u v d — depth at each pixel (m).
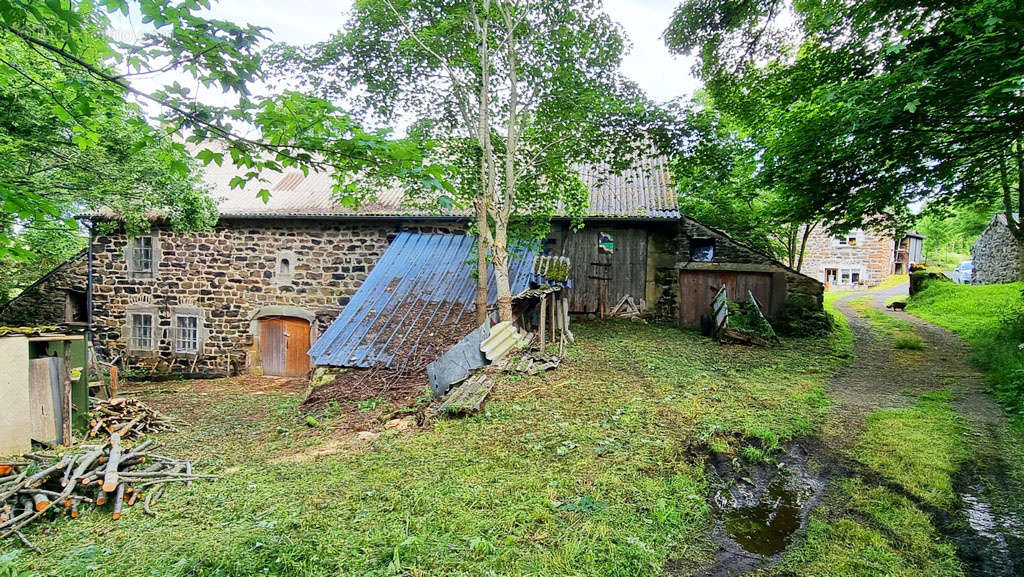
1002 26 4.64
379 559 2.50
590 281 10.57
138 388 10.34
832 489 3.48
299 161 2.26
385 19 6.38
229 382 10.77
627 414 4.79
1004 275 15.33
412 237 10.12
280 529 2.85
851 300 17.41
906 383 6.20
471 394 5.28
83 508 3.40
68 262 12.02
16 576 2.54
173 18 1.78
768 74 8.66
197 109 2.00
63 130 5.91
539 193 8.00
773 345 8.61
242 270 11.27
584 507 3.04
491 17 6.77
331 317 10.72
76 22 1.81
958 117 5.93
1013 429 4.39
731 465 3.82
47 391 5.03
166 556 2.65
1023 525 2.95
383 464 3.89
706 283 10.23
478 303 6.92
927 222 31.16
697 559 2.62
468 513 2.96
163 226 11.55
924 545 2.75
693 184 7.60
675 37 8.28
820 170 7.36
